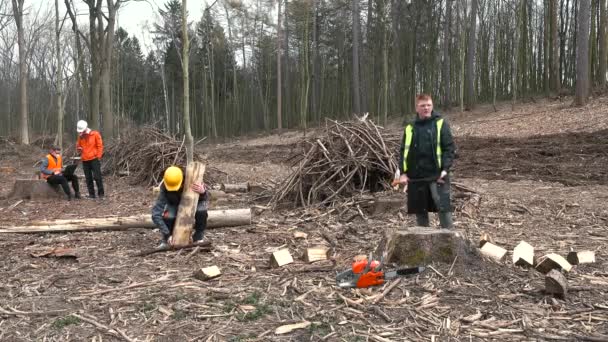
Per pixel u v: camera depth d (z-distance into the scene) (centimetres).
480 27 3234
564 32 3122
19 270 491
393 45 2889
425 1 3097
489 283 411
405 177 492
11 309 383
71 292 423
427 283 412
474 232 610
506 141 1570
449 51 3147
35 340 333
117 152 1448
